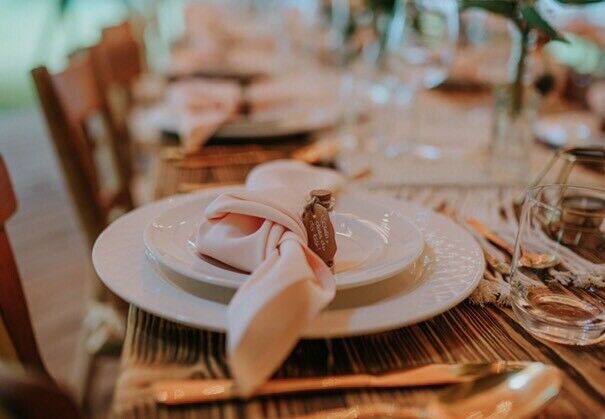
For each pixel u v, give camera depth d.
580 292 0.58
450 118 1.51
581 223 0.63
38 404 0.32
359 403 0.46
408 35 1.38
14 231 2.65
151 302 0.54
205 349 0.52
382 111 1.45
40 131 4.24
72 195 1.22
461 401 0.46
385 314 0.53
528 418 0.44
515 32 1.02
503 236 0.77
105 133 1.54
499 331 0.56
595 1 0.85
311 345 0.52
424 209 0.79
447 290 0.57
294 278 0.47
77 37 5.15
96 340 1.27
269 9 3.80
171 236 0.65
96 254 0.63
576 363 0.51
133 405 0.45
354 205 0.76
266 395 0.46
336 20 1.86
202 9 3.37
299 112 1.41
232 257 0.56
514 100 1.04
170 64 2.10
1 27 7.85
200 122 1.18
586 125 1.38
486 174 1.07
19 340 0.76
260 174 0.85
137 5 3.74
